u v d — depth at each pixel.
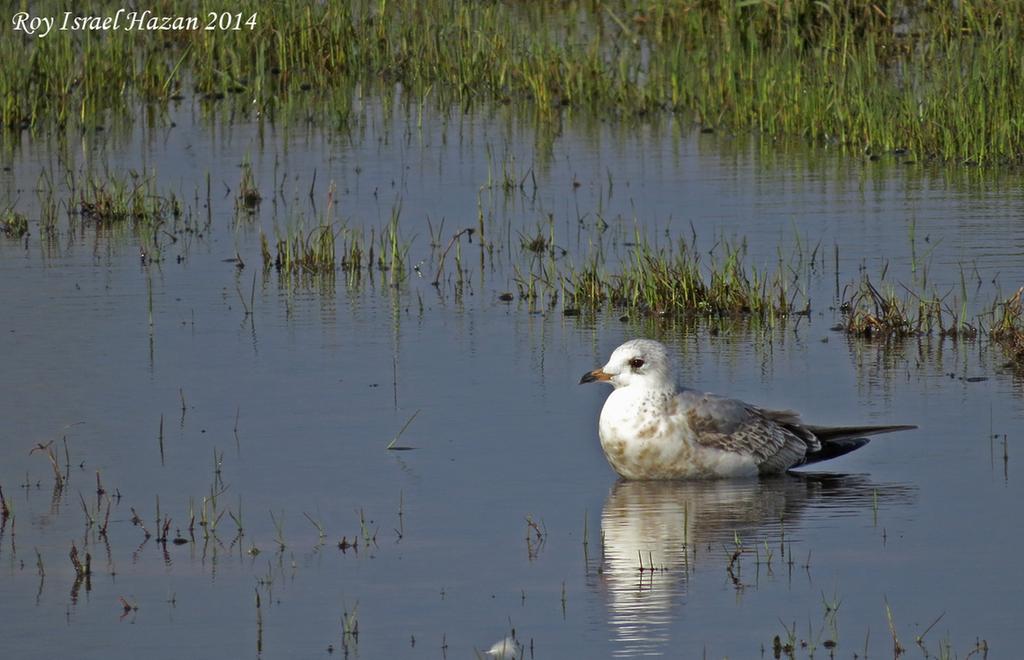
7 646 9.68
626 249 19.08
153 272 18.61
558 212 20.72
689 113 26.64
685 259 17.73
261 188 22.20
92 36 29.81
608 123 26.11
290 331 16.30
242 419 13.67
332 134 25.34
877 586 10.38
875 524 11.48
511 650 9.55
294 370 14.99
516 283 18.03
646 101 26.77
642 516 11.77
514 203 21.20
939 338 15.91
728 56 27.27
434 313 16.98
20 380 14.70
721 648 9.55
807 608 10.08
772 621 9.91
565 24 31.55
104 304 17.25
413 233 19.98
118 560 10.97
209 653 9.57
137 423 13.59
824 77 25.75
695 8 30.16
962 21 28.56
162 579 10.66
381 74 29.17
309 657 9.52
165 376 14.82
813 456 12.92
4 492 12.16
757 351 15.58
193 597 10.37
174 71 27.33
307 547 11.15
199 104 27.64
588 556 10.97
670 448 12.47
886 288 17.09
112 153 24.25
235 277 18.45
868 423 13.48
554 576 10.64
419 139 24.91
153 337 16.05
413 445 13.09
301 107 27.30
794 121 25.19
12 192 22.08
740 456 12.62
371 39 29.81
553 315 16.95
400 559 10.93
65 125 26.11
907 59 27.69
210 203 21.59
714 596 10.30
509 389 14.45
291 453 12.91
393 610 10.14
